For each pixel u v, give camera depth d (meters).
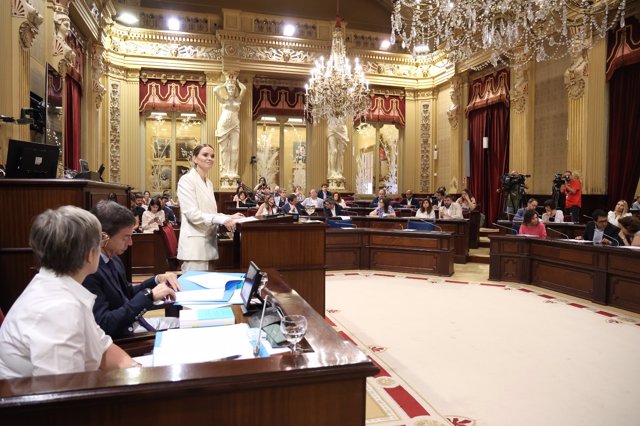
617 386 3.34
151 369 1.32
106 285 2.12
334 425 1.37
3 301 2.98
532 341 4.32
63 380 1.23
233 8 14.19
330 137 14.54
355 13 15.35
